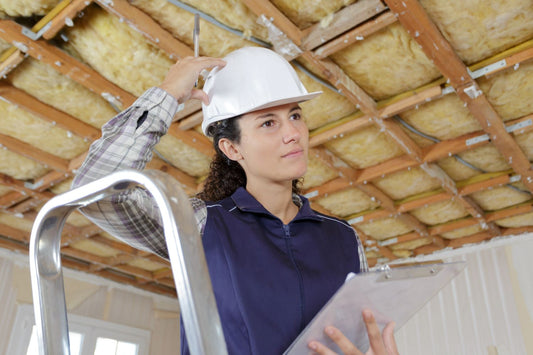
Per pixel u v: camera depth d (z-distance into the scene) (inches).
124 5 90.4
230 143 38.8
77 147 142.2
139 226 33.2
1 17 96.0
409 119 130.6
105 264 236.5
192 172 154.4
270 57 38.5
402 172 158.7
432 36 94.7
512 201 181.6
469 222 195.3
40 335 19.2
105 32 100.9
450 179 161.2
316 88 116.9
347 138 139.4
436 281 28.2
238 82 37.2
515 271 210.7
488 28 97.7
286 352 24.1
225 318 31.9
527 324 202.2
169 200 15.6
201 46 103.1
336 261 37.4
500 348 205.2
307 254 36.2
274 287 32.9
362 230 207.9
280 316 32.0
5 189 169.9
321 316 22.8
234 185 43.4
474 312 216.2
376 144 142.4
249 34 98.9
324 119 129.3
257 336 30.9
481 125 124.7
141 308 266.2
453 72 104.9
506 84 113.7
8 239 212.7
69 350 19.8
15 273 216.8
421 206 175.0
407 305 28.9
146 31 94.4
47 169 155.5
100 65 109.1
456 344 216.5
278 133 36.5
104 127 32.0
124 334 252.2
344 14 92.4
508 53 103.5
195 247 15.1
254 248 34.3
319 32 95.7
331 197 176.2
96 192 18.2
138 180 16.4
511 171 156.3
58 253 21.0
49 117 121.7
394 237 215.9
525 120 125.3
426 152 141.9
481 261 219.8
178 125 127.0
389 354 26.7
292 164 36.5
